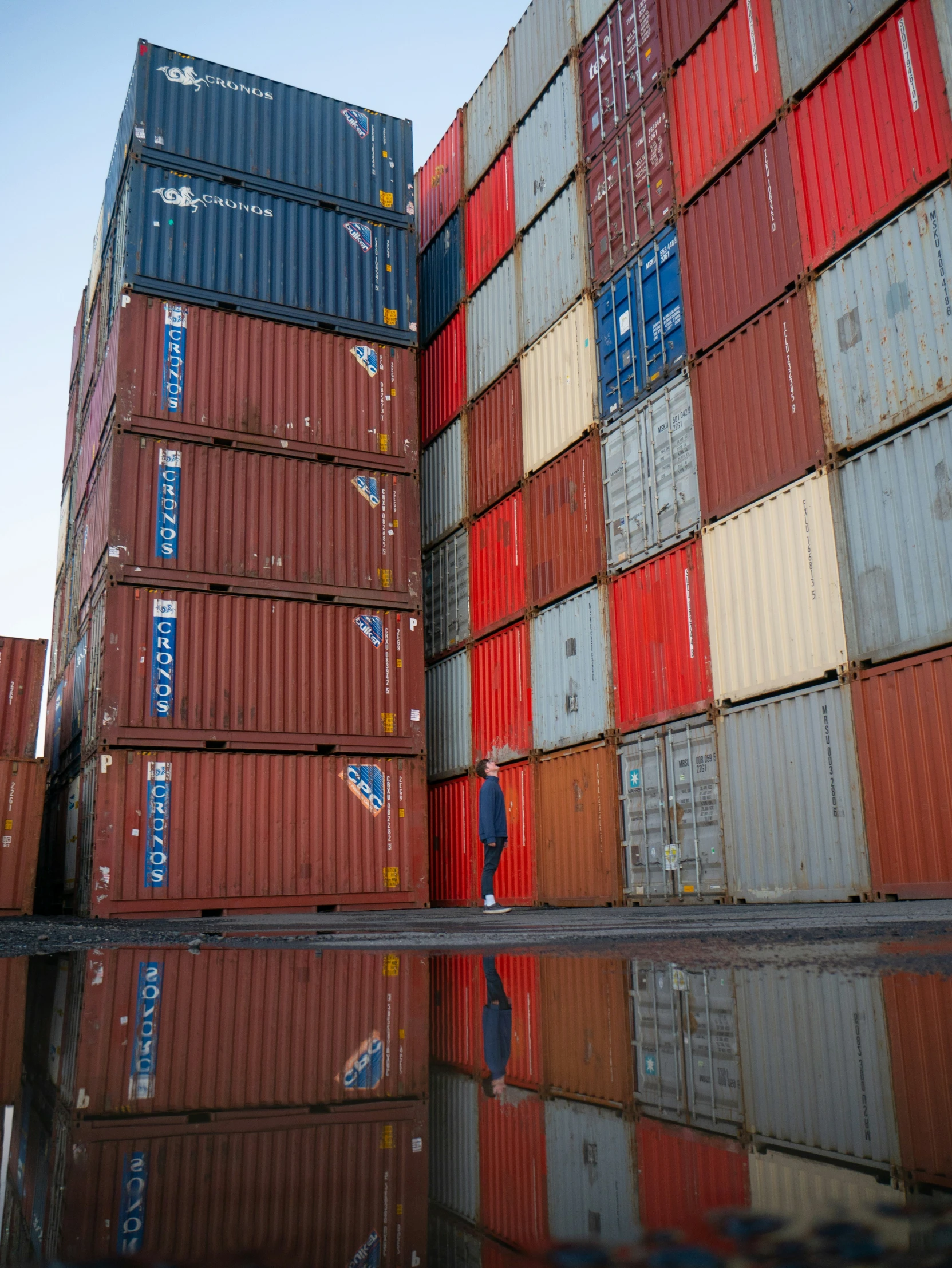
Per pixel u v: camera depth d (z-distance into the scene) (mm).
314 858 15312
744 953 3205
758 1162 685
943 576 8992
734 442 11891
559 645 15062
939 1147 721
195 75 18109
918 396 9500
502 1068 1238
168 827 14555
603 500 14430
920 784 8836
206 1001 2166
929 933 4293
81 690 18781
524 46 18328
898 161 10039
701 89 13352
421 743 16578
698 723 11820
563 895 14188
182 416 16359
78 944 5453
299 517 16797
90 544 18859
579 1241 456
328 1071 1240
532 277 17359
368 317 18453
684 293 13125
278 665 15914
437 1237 495
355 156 19266
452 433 19719
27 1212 578
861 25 10641
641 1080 1126
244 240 17750
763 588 11094
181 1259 453
